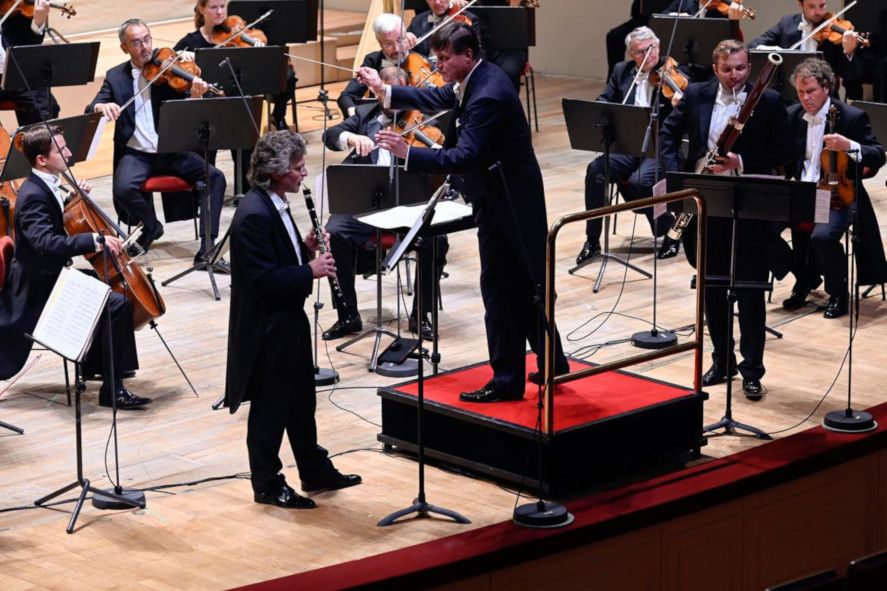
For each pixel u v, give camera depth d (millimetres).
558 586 10750
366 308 16594
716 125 13930
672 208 12938
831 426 12594
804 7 20734
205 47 20844
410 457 12305
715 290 13422
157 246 19281
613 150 16969
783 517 12109
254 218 10875
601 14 30391
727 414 12555
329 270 11109
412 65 17312
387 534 10703
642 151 16531
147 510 11266
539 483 10797
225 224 20172
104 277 13367
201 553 10469
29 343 13570
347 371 14547
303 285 10938
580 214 10750
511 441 11336
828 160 15266
